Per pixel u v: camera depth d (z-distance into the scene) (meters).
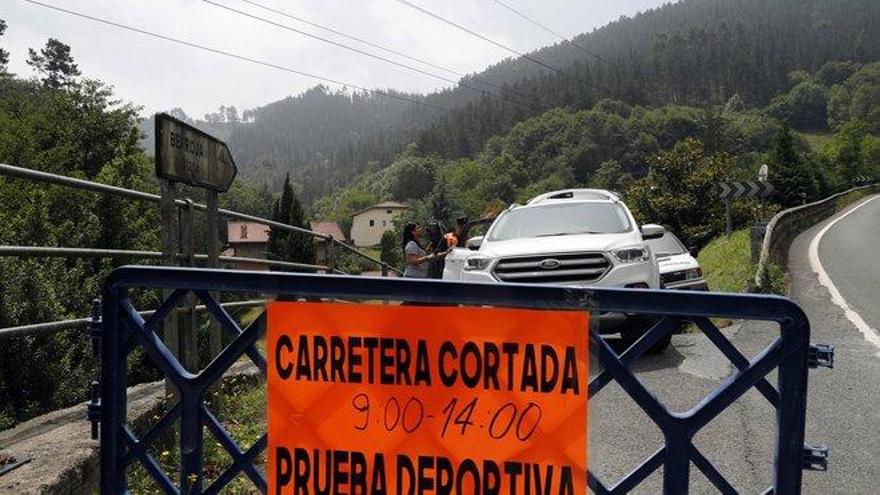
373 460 2.35
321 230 111.94
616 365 2.20
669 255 10.17
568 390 2.23
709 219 32.56
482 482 2.29
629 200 35.16
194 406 2.50
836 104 181.25
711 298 2.11
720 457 4.42
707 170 33.12
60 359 10.86
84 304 13.41
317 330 2.37
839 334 8.20
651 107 186.00
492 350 2.26
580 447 2.22
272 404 2.41
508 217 8.77
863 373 6.38
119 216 20.78
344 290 2.35
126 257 4.54
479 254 7.54
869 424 5.04
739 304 2.10
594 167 146.25
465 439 2.29
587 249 7.11
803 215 26.97
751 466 4.26
